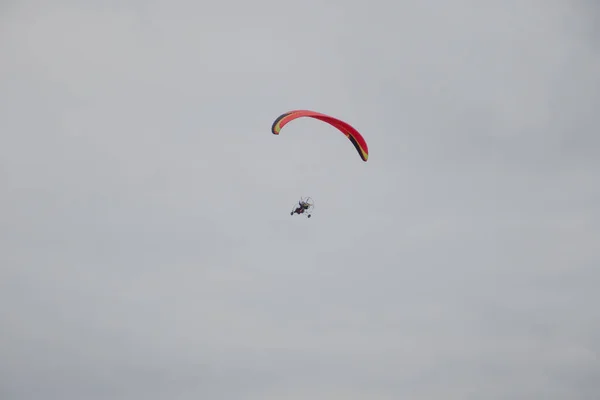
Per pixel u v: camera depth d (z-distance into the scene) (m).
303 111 167.12
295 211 162.12
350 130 172.12
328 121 171.00
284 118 161.88
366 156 175.12
